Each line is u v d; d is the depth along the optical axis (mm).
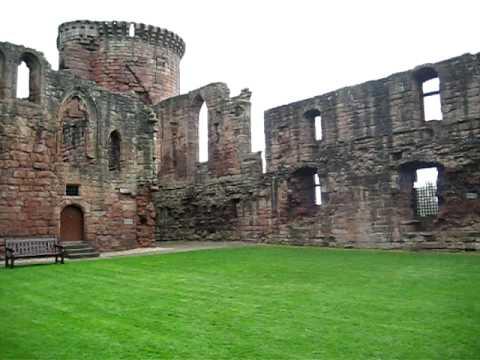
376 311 8828
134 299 10344
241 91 31672
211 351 6641
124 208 25656
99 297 10633
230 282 12492
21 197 21578
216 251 21953
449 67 21500
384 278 12703
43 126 22703
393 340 7016
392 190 23109
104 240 24484
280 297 10336
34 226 21906
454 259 16875
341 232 25031
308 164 26938
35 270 15625
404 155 22797
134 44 42531
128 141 26391
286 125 28328
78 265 17000
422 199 22938
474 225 20234
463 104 20984
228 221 31688
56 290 11648
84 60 41969
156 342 7090
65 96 23844
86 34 42062
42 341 7191
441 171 22156
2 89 21547
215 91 33312
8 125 21469
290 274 13773
